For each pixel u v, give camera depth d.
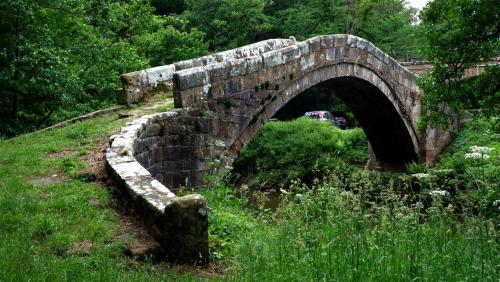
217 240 5.55
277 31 42.78
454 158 19.02
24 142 8.98
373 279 4.05
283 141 25.83
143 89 12.36
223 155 11.03
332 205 5.69
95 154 7.80
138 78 12.24
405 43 40.91
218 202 8.06
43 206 5.45
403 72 19.62
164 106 11.20
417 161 21.28
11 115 14.42
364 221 5.30
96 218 5.27
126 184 5.70
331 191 5.98
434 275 4.06
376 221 5.52
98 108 17.08
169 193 5.38
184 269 4.64
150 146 9.04
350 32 41.03
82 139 8.95
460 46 10.25
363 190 6.23
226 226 6.26
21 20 13.63
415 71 32.59
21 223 4.97
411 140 20.66
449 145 21.64
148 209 5.09
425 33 10.54
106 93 18.16
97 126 9.89
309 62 14.23
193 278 4.34
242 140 11.73
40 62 13.92
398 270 4.13
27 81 13.74
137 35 24.89
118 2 23.56
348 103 20.05
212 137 10.71
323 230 5.24
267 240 5.57
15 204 5.40
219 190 8.59
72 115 15.84
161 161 9.45
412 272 4.03
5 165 7.29
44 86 13.97
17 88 13.56
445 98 10.77
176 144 9.84
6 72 13.20
